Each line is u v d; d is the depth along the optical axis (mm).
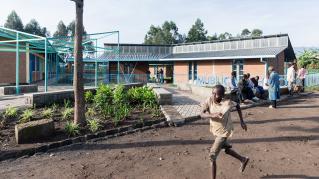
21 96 15625
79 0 8484
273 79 13219
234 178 5566
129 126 9055
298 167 6090
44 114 9609
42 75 34312
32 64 29516
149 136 8516
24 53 27109
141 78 34625
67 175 5773
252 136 8453
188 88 21609
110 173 5867
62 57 42375
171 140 8109
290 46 31625
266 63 28078
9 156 6727
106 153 7086
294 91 19203
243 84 14172
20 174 5836
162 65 43281
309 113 11828
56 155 6961
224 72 32156
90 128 8516
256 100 14758
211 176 5477
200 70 34812
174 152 7125
